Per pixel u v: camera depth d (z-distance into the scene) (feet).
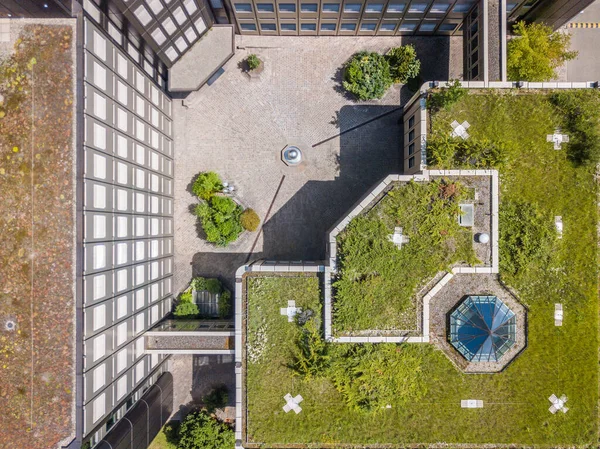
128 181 67.87
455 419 71.92
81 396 53.78
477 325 68.95
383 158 90.99
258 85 90.89
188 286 90.79
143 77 73.82
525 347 72.59
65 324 54.08
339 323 70.44
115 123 62.49
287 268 71.51
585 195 72.33
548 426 71.97
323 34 90.33
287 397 71.92
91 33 54.65
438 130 72.28
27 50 53.62
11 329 54.75
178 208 91.25
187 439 81.61
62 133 53.31
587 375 72.33
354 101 90.99
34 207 53.93
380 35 90.89
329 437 71.46
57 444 54.03
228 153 91.15
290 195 91.09
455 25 87.10
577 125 71.36
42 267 54.08
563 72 91.76
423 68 91.04
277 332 71.87
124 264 66.69
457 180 70.69
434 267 70.28
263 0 76.43
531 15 86.58
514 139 72.43
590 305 72.54
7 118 53.93
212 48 83.66
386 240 69.87
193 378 91.81
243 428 72.08
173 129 90.74
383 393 70.95
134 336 71.46
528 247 70.54
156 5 63.41
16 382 54.80
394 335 70.95
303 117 91.04
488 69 76.54
